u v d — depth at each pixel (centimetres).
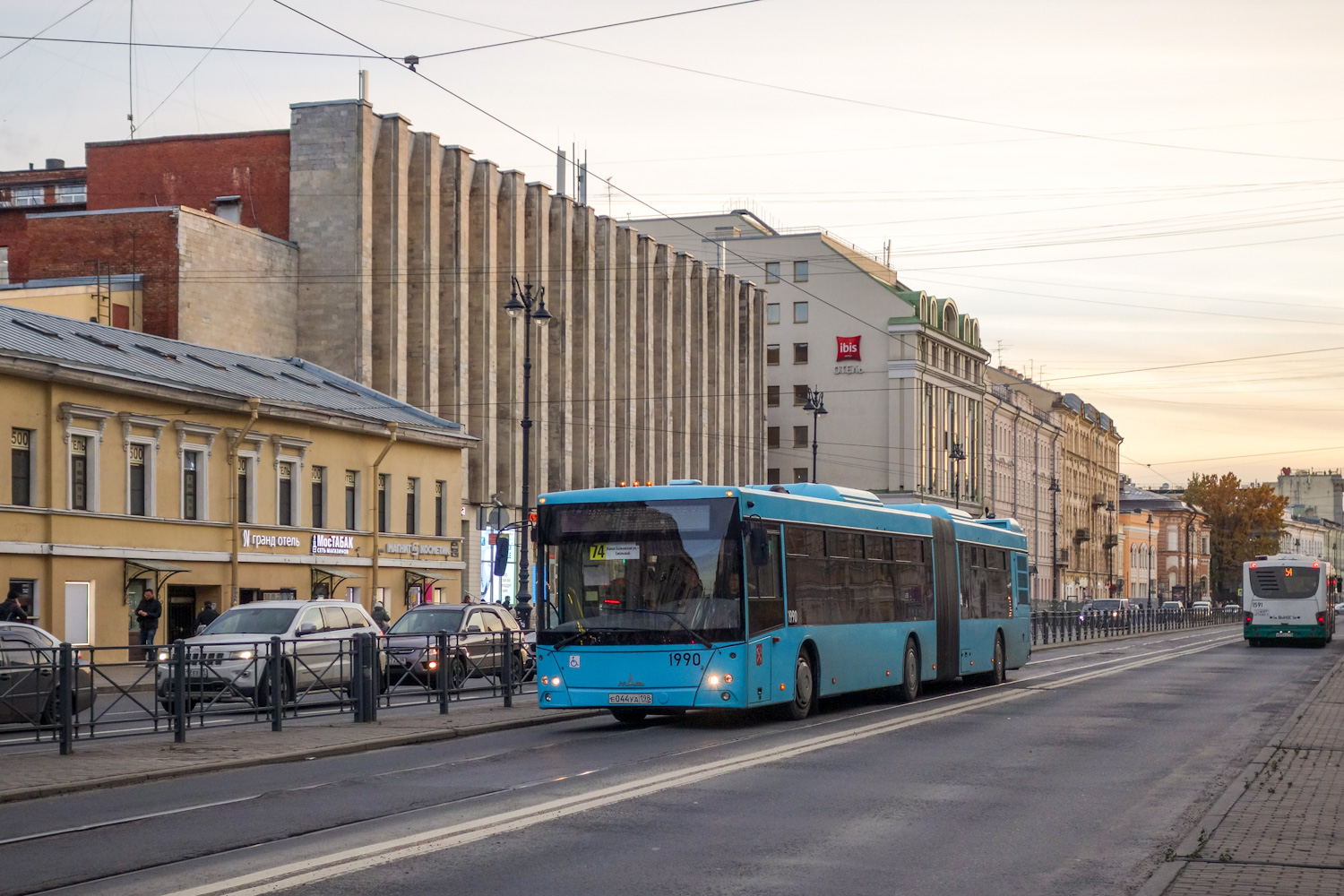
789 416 10388
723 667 2039
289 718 2127
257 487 4266
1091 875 986
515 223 6209
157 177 5731
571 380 6775
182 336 4997
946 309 10794
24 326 3788
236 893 878
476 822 1155
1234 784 1414
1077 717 2241
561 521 2147
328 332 5462
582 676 2091
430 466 5184
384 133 5569
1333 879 941
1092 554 13962
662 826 1145
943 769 1551
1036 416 12369
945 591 2945
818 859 1018
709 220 10750
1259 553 15950
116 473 3756
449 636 2431
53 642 2050
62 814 1250
